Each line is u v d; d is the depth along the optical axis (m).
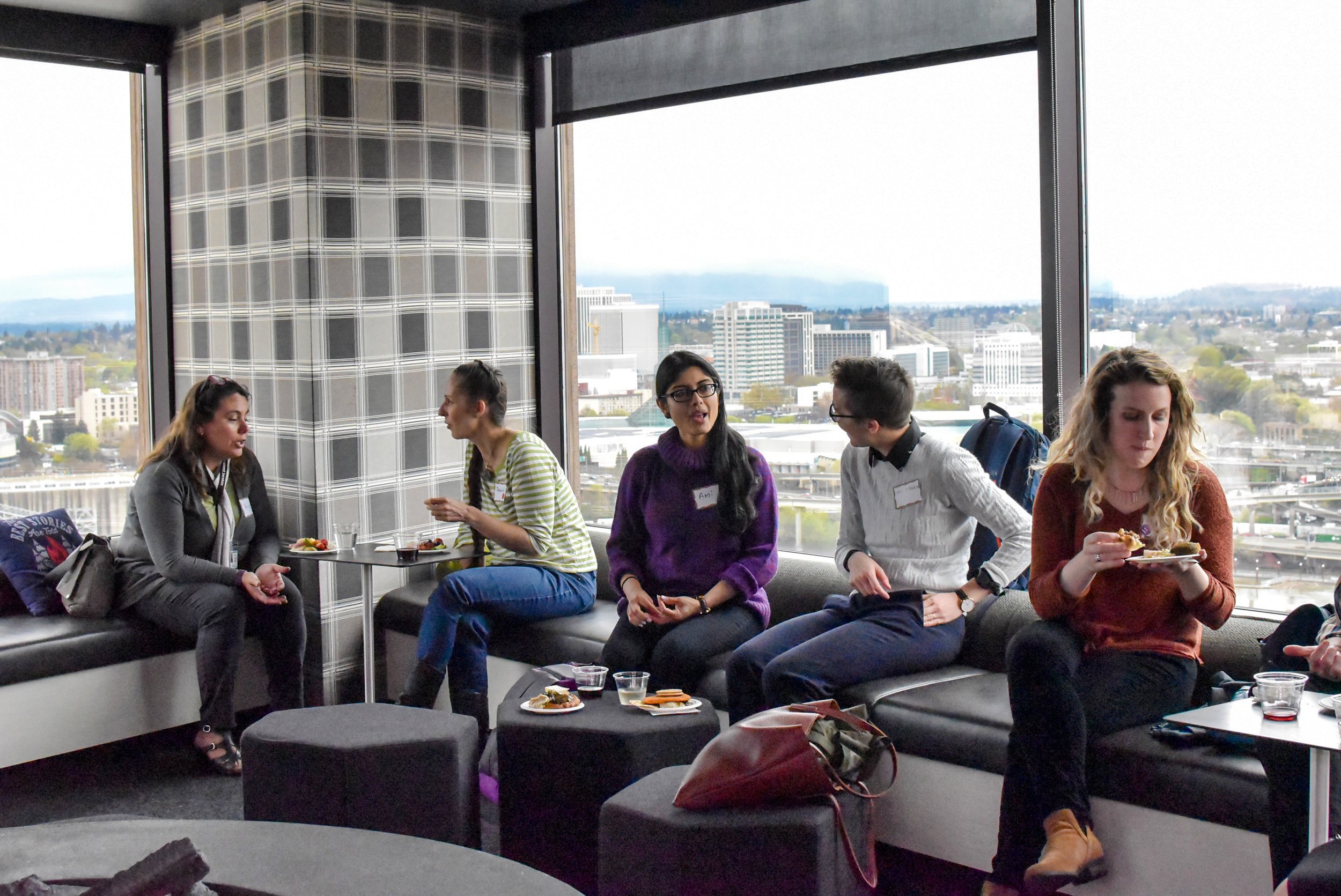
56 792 4.08
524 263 5.51
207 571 4.39
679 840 2.54
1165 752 2.73
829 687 3.38
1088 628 3.02
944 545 3.61
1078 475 3.07
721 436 3.95
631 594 3.93
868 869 2.73
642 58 5.11
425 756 3.05
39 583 4.61
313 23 4.73
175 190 5.40
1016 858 2.82
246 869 1.91
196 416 4.48
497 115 5.36
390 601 4.93
